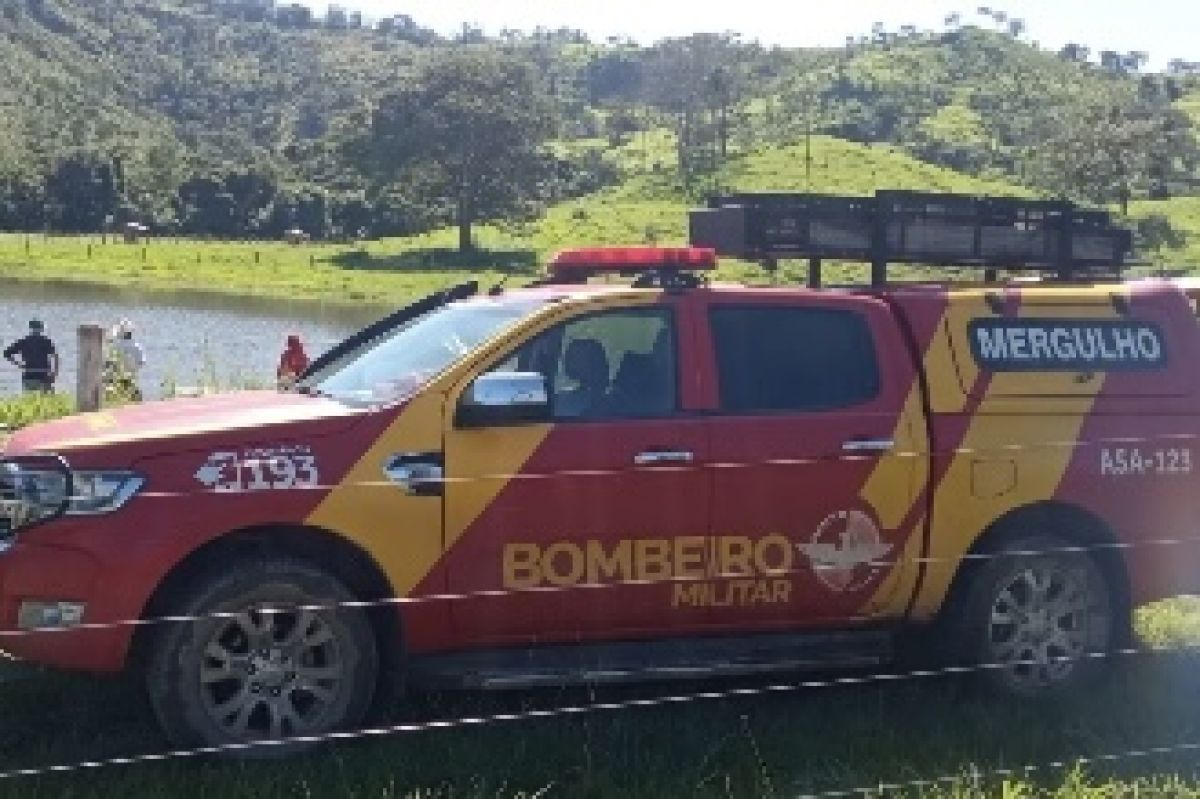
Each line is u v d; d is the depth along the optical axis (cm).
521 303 645
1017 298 682
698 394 620
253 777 526
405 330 673
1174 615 825
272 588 551
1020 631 665
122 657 541
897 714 631
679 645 618
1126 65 17412
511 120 9000
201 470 552
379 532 568
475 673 584
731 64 12012
